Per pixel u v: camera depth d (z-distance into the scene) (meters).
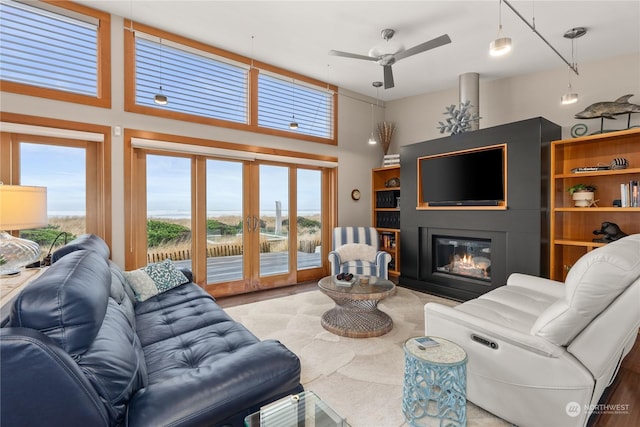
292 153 4.63
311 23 3.21
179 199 3.75
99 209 3.22
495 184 3.64
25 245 2.12
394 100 5.75
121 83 3.26
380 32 3.34
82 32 3.11
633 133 3.10
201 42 3.68
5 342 0.76
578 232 3.69
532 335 1.53
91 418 0.83
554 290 2.37
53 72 2.97
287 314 3.30
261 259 4.45
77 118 3.03
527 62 3.92
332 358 2.34
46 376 0.78
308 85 4.73
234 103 4.11
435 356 1.59
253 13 3.06
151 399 0.98
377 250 4.69
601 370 1.44
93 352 0.92
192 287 2.79
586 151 3.66
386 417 1.71
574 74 3.89
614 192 3.46
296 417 1.15
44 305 0.86
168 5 2.99
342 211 5.26
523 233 3.41
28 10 2.87
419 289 4.38
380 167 5.76
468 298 3.87
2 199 1.85
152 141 3.43
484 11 2.93
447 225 4.10
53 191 3.02
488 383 1.68
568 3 2.76
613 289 1.34
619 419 1.68
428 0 2.80
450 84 4.84
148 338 1.76
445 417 1.62
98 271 1.33
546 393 1.48
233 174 4.17
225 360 1.21
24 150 2.88
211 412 1.02
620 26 3.09
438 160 4.20
